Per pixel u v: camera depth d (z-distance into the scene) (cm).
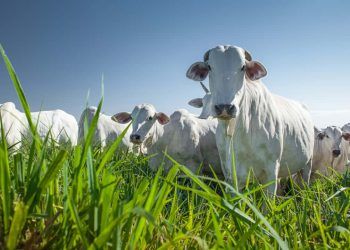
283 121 566
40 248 123
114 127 1237
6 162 123
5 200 122
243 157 509
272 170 514
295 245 185
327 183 391
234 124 491
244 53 500
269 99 532
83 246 123
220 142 538
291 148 577
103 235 111
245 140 503
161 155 836
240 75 477
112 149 147
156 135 827
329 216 253
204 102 909
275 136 517
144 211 106
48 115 1284
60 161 127
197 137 834
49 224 128
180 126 829
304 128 620
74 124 1357
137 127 808
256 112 506
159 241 162
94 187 135
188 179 752
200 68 527
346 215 238
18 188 141
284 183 761
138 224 135
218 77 471
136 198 149
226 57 476
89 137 137
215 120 880
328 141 1128
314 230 245
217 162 861
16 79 132
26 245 121
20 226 109
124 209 141
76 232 129
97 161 184
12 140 1008
